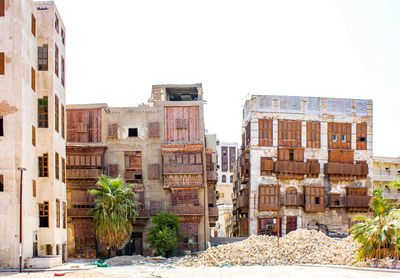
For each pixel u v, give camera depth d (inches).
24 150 1596.9
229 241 2378.2
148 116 2395.4
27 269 1514.5
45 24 1804.9
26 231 1579.7
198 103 2401.6
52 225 1727.4
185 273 1497.3
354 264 1631.4
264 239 2066.9
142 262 1881.2
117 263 1859.0
